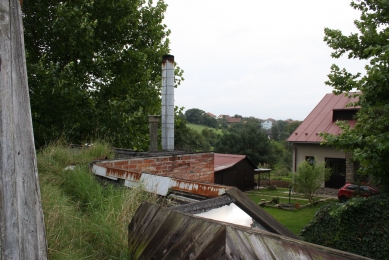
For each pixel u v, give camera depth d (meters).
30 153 1.32
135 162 4.49
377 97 5.77
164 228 1.60
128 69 10.91
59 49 9.78
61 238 2.21
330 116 20.00
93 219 2.57
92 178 3.62
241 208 2.32
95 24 9.11
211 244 1.26
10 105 1.27
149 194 3.01
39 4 9.62
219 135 35.28
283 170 30.67
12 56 1.30
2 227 1.19
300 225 12.10
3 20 1.28
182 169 5.21
